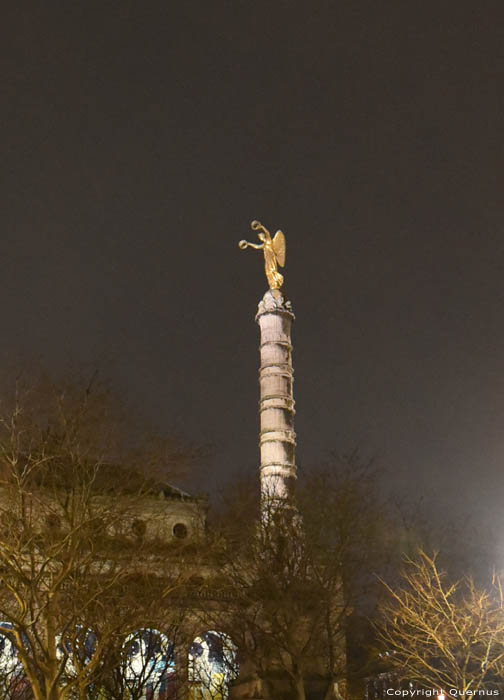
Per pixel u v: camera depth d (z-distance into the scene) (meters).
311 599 46.12
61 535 34.62
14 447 32.97
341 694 53.12
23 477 33.22
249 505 49.34
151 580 39.00
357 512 49.41
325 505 49.34
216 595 48.38
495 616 46.78
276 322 73.75
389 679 55.56
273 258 78.06
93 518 33.72
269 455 69.19
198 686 52.62
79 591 33.09
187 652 49.19
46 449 34.00
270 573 46.28
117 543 37.12
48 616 31.19
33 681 30.05
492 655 51.12
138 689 44.53
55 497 34.75
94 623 35.94
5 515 33.34
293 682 44.81
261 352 73.56
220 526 45.47
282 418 70.38
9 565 31.84
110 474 36.38
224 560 47.41
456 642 47.66
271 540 48.38
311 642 46.44
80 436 33.97
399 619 52.00
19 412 33.41
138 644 48.03
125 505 37.38
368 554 48.91
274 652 46.41
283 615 45.50
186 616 48.72
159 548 40.44
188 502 60.56
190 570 42.22
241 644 47.22
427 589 51.62
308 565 48.03
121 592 38.09
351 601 48.50
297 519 50.12
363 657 54.25
